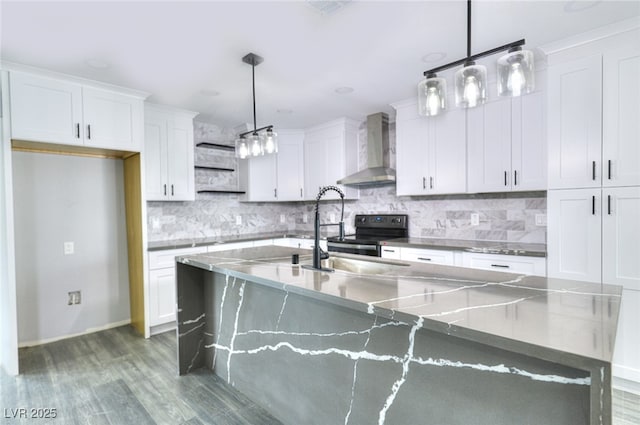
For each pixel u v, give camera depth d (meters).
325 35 2.14
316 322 1.73
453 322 0.98
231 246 3.89
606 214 2.20
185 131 3.75
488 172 2.98
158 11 1.83
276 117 4.09
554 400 0.99
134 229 3.35
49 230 3.07
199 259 2.24
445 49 2.36
